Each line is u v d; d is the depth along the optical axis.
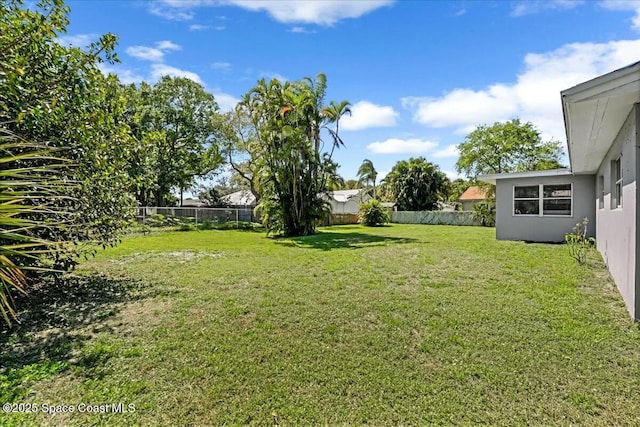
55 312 4.49
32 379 2.84
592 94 3.38
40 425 2.29
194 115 25.16
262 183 15.93
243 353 3.30
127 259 8.64
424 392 2.64
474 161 27.47
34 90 3.91
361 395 2.62
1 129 1.87
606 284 5.55
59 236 4.42
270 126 15.09
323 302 4.81
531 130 25.92
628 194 4.25
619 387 2.66
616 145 5.46
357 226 23.11
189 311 4.50
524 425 2.26
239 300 4.95
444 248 10.02
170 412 2.44
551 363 3.04
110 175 5.43
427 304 4.64
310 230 16.14
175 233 17.50
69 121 4.57
